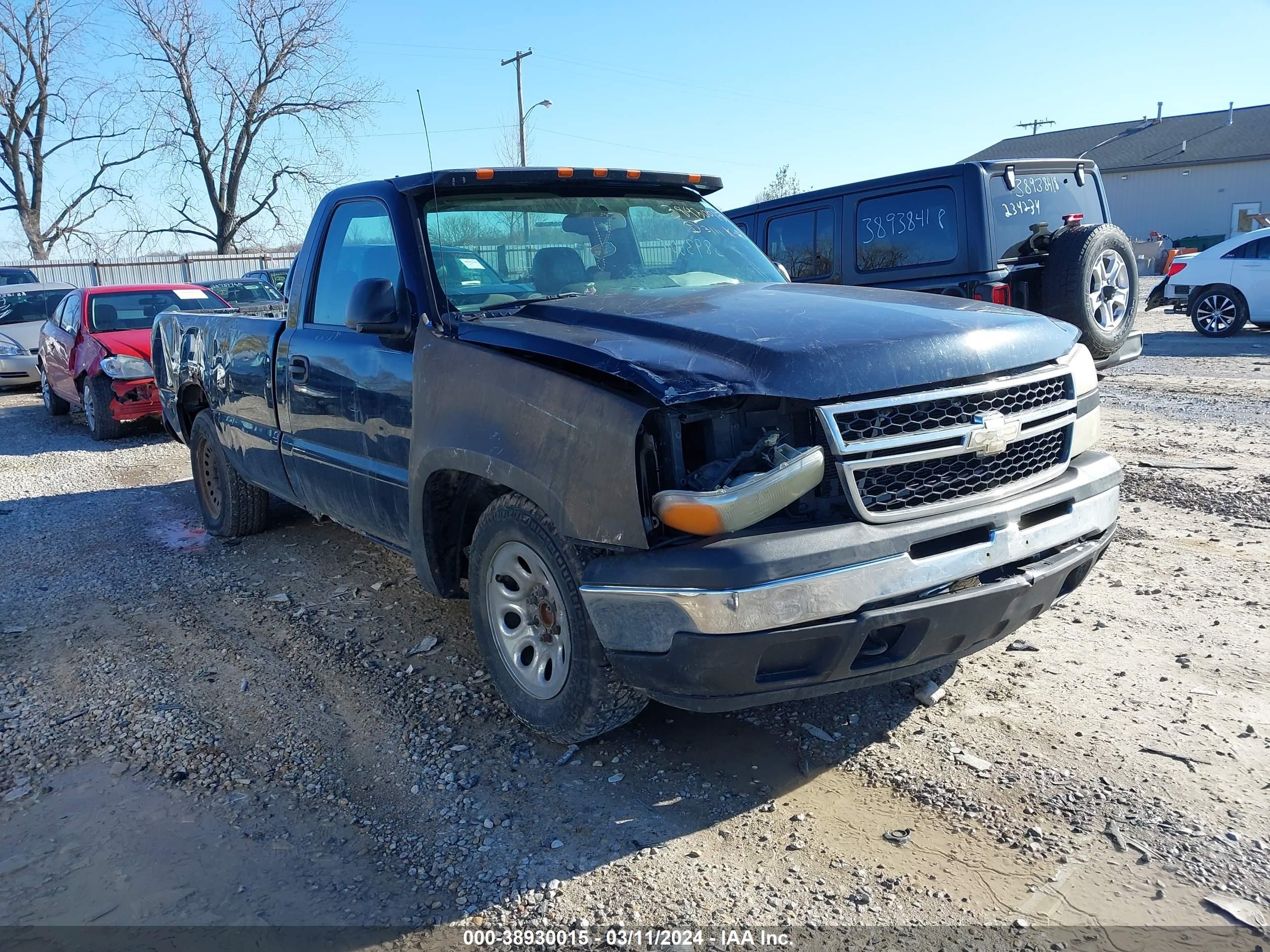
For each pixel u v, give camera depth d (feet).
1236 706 11.52
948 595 9.57
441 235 12.92
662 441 9.31
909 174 25.82
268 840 9.93
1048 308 24.08
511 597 11.47
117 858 9.71
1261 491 20.21
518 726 12.01
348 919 8.67
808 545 8.90
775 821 9.84
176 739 12.14
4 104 116.78
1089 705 11.75
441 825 10.05
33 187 122.31
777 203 29.53
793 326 10.11
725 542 8.96
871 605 9.18
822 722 11.75
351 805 10.51
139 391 34.76
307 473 15.98
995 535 9.81
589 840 9.68
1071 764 10.50
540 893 8.90
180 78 114.21
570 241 13.79
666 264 14.40
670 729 11.80
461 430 11.19
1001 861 9.03
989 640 10.49
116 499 26.03
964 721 11.55
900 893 8.67
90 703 13.30
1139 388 34.50
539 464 10.03
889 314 10.64
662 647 9.18
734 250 15.28
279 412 16.71
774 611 8.77
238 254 116.37
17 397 51.42
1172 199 146.82
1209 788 9.93
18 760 11.73
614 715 10.61
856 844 9.41
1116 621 14.19
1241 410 29.19
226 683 13.79
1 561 20.26
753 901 8.68
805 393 9.08
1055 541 10.38
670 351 9.73
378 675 13.78
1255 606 14.43
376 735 12.04
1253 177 140.56
